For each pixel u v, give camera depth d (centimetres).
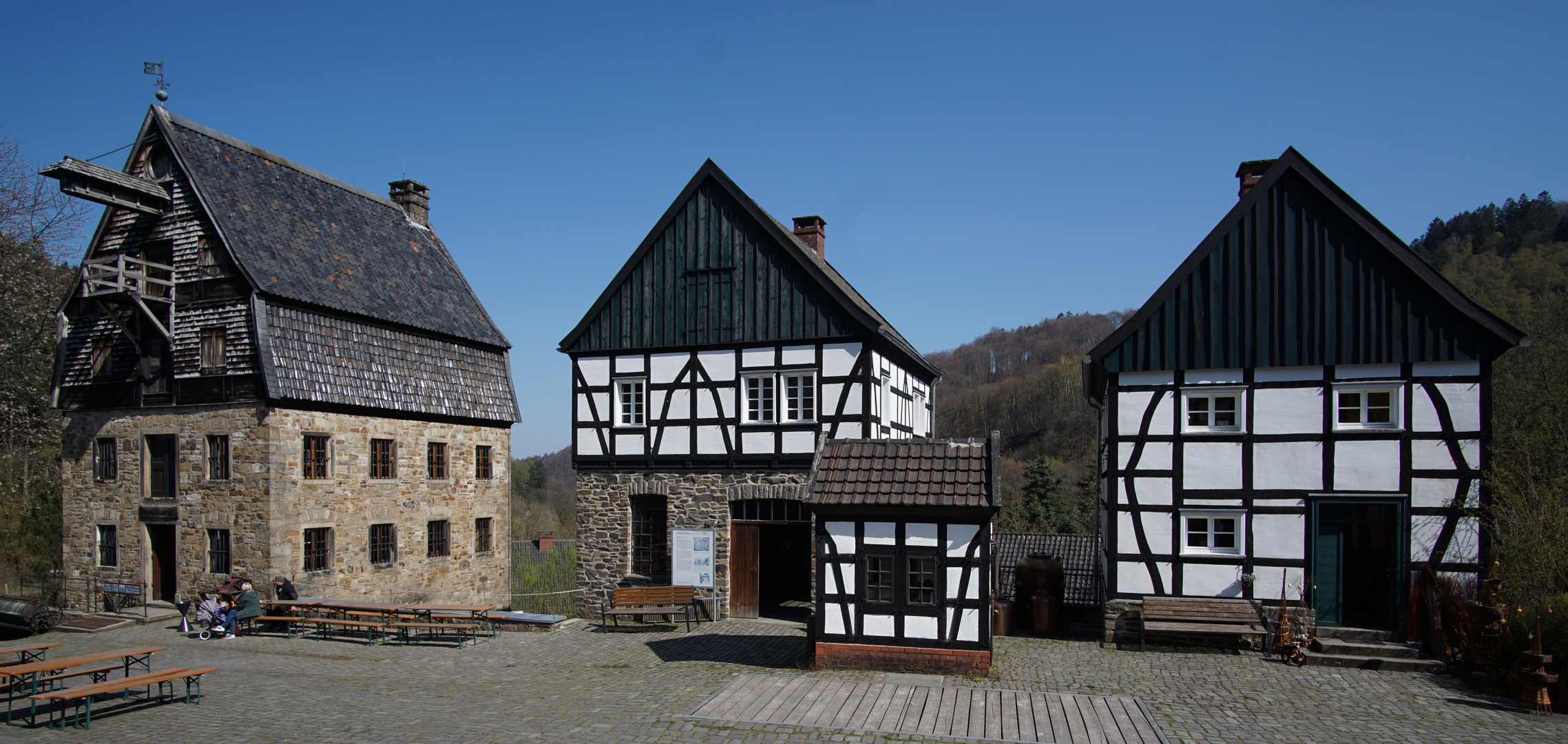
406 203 2409
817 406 1655
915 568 1151
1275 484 1331
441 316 2202
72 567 1889
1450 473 1271
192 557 1741
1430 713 991
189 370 1772
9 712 920
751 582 1694
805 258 1672
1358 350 1313
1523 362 2503
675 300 1767
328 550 1794
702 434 1723
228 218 1781
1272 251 1359
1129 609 1364
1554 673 1021
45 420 2661
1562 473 1608
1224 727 925
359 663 1280
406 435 2009
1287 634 1254
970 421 6062
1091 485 3628
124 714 965
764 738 874
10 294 2422
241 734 888
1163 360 1380
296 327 1783
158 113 1822
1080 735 888
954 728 904
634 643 1420
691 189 1770
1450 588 1210
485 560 2250
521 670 1216
